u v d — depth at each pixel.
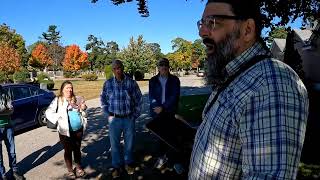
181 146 2.21
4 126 5.68
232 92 1.16
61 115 5.79
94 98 20.75
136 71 47.22
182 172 2.56
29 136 9.54
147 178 5.68
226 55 1.24
